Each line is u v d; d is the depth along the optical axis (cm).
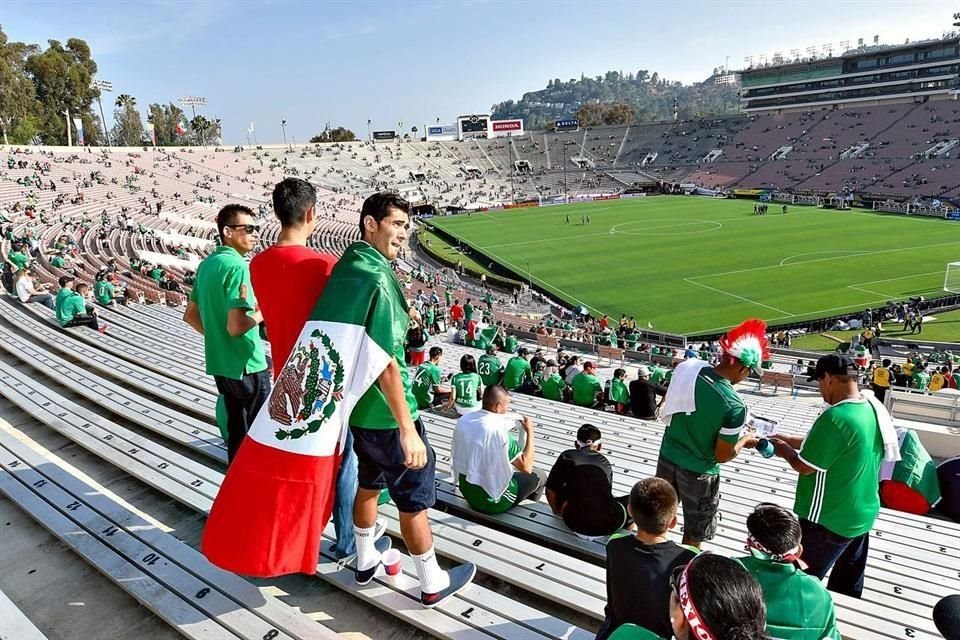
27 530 431
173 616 329
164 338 1200
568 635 322
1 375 834
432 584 341
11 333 1152
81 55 8981
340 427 295
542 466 669
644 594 291
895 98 9375
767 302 3469
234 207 409
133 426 658
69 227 3931
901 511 652
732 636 183
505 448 492
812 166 8656
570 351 2295
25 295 1520
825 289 3650
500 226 6869
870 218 6066
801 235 5303
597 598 367
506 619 335
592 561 454
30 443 607
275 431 300
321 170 9944
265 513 293
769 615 275
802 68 10300
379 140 11769
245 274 410
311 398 291
